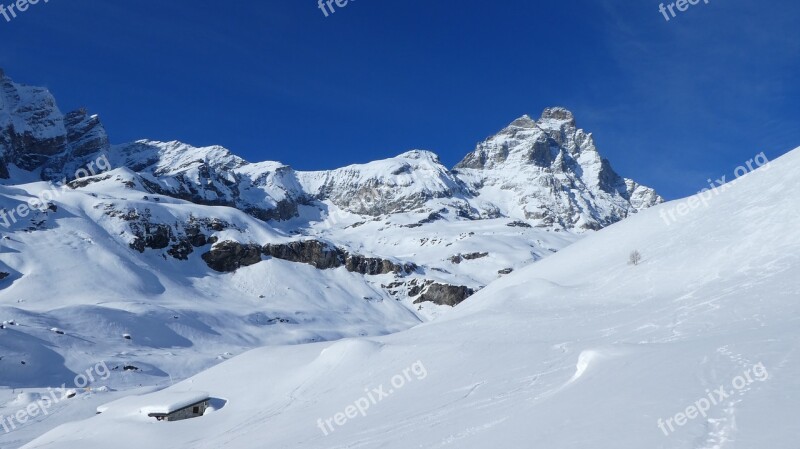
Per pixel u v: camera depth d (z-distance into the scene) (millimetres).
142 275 183750
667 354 21500
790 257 45750
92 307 133375
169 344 131750
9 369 90938
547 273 76875
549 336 41000
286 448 26047
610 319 43438
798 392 14242
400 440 21375
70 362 100125
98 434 39219
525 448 15148
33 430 58688
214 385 46500
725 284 44969
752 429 12477
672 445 12602
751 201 62125
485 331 48375
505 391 26469
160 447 35500
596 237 81562
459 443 18125
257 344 148250
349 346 44312
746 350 19609
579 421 16172
